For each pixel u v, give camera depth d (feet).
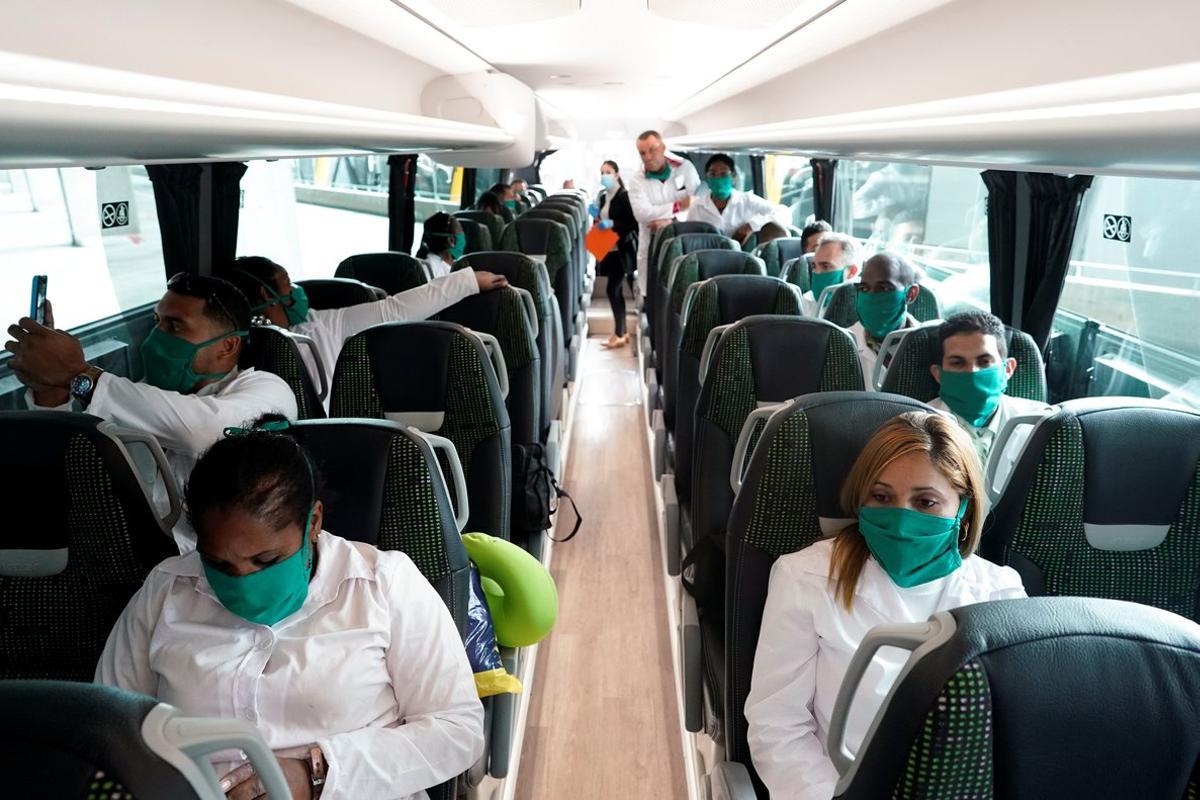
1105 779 2.47
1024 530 5.33
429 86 8.96
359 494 4.79
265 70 4.06
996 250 10.25
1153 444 5.15
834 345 7.16
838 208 21.01
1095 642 2.47
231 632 3.84
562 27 6.83
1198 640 2.51
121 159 3.52
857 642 4.38
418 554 4.83
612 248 21.76
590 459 14.75
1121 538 5.29
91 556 4.75
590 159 39.32
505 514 7.28
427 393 7.03
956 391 6.62
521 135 10.60
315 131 4.12
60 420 4.64
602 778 7.35
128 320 12.34
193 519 3.48
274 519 3.48
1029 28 3.05
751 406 7.16
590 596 10.29
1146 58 2.24
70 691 2.13
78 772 1.96
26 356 5.45
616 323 23.16
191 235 11.08
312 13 4.13
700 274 12.32
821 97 6.85
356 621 3.99
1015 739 2.40
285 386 6.71
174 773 2.03
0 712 2.04
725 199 20.42
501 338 9.45
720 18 5.75
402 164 19.58
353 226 24.75
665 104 20.16
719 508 7.22
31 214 10.48
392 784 3.78
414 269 13.96
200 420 5.77
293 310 8.91
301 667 3.84
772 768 4.38
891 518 4.21
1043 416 5.24
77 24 2.19
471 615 5.26
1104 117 2.46
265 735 3.77
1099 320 9.87
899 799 2.48
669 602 9.62
